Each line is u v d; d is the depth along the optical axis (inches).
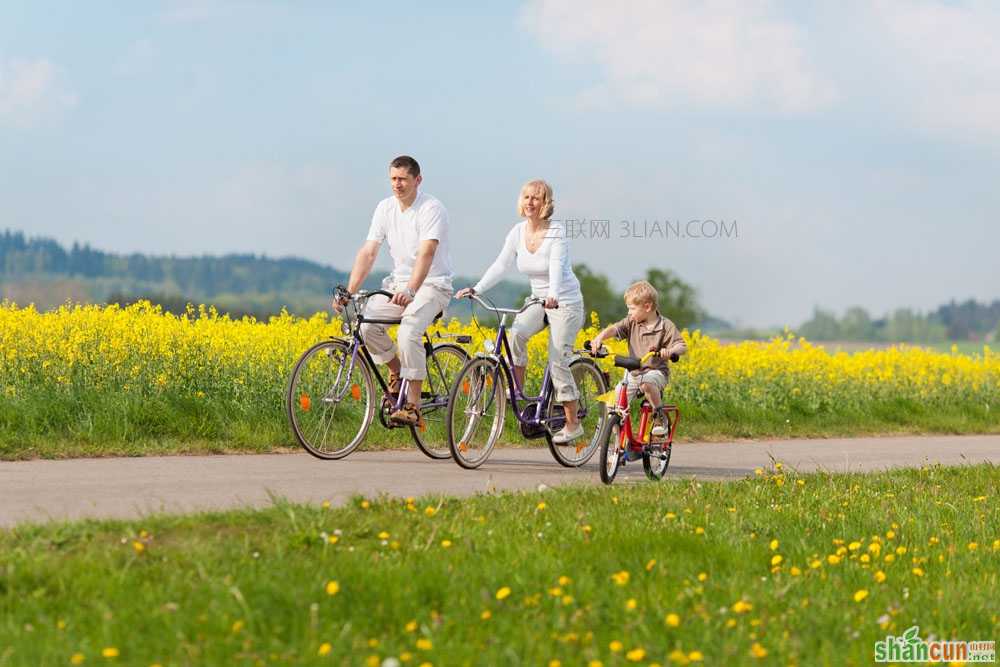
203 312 1871.3
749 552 850.1
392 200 1364.4
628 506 1005.2
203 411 1508.4
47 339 1579.7
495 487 1130.0
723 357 2379.4
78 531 768.3
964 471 1430.9
